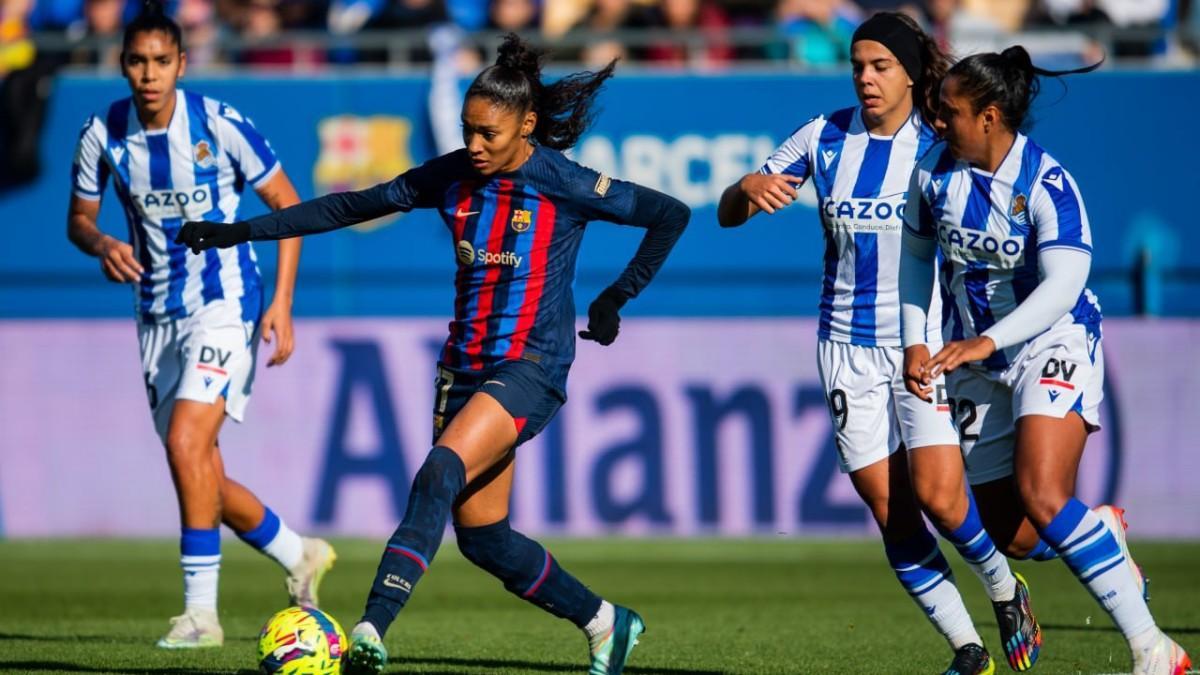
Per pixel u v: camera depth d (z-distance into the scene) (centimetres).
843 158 1744
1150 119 4397
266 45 4541
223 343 2184
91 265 4550
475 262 1603
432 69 4594
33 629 2427
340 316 4509
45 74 4544
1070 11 4734
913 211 1662
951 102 1584
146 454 4047
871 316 1728
